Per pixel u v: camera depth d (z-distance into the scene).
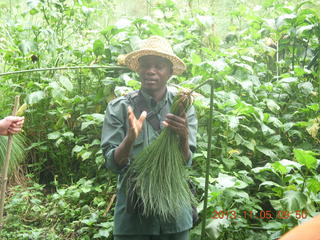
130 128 2.46
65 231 4.07
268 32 5.40
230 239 3.64
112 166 2.61
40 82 5.16
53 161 4.92
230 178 3.38
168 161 2.57
